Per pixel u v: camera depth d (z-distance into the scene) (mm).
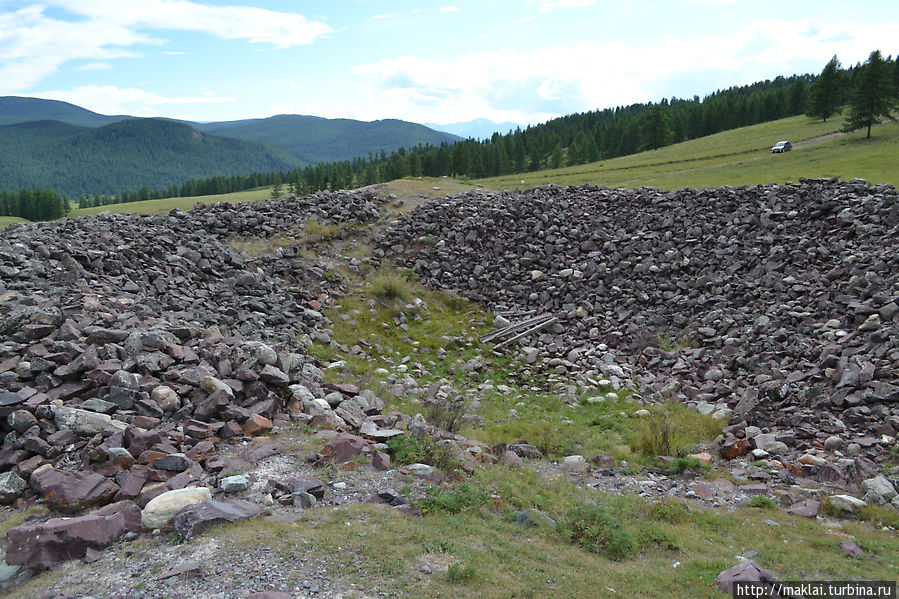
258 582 6320
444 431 13227
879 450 12758
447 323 24016
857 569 8438
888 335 15750
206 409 10906
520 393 18859
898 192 23250
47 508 8312
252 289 21672
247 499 8523
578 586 7227
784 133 102250
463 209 30781
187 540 7176
